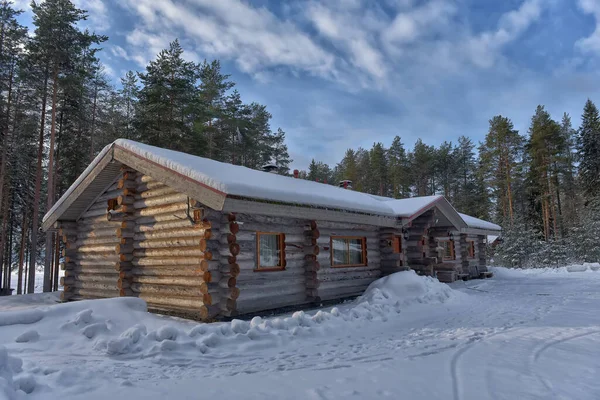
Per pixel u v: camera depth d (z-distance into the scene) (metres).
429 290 11.04
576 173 39.25
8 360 4.17
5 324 6.27
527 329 6.89
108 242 11.09
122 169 10.23
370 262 12.73
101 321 6.73
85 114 24.72
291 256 9.87
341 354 5.46
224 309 7.95
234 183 7.64
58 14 20.61
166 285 9.03
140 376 4.44
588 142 35.59
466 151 47.16
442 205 15.38
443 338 6.38
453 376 4.25
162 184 9.45
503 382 4.03
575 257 29.75
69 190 11.43
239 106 32.00
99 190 11.40
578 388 3.85
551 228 36.50
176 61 25.02
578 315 8.33
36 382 3.84
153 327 6.93
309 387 3.95
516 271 23.44
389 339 6.47
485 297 11.87
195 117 27.48
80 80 21.41
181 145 24.30
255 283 8.78
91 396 3.71
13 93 22.84
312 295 10.05
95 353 5.49
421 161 43.69
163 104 23.47
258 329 6.41
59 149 23.44
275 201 8.34
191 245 8.48
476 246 21.42
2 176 20.39
